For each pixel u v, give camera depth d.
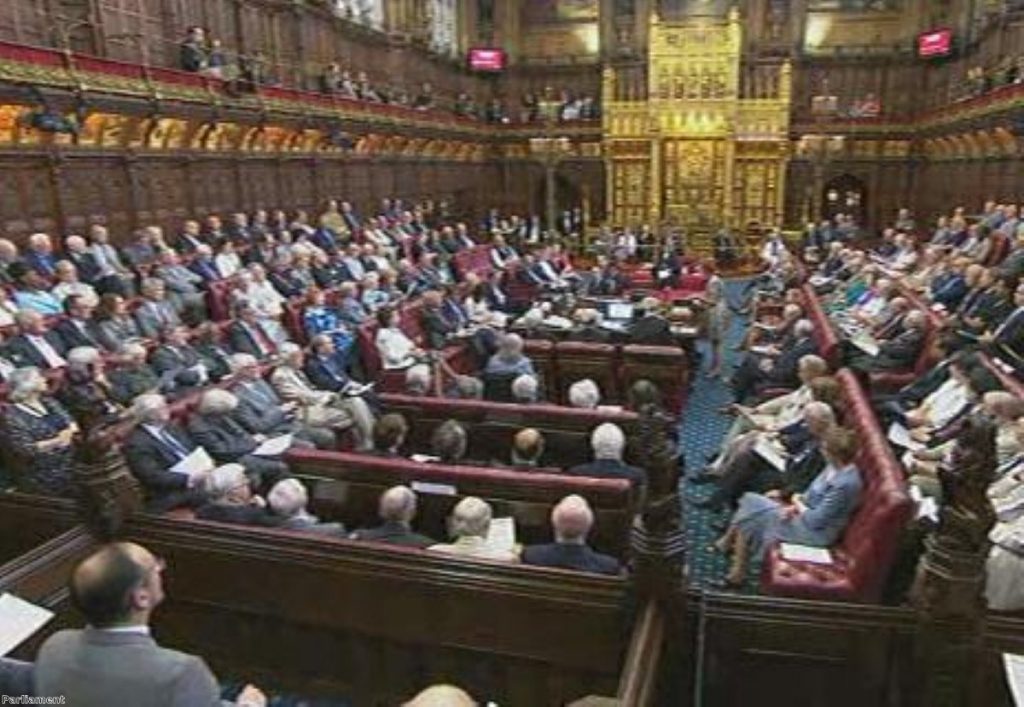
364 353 11.55
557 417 7.93
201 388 9.01
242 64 18.66
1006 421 6.71
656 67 28.83
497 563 4.47
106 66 13.88
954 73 28.00
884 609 3.99
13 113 12.58
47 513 5.38
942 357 9.82
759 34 30.14
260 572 4.89
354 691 5.00
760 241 29.02
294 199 21.28
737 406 9.97
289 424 8.82
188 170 17.23
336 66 23.31
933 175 28.30
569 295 16.77
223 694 5.14
